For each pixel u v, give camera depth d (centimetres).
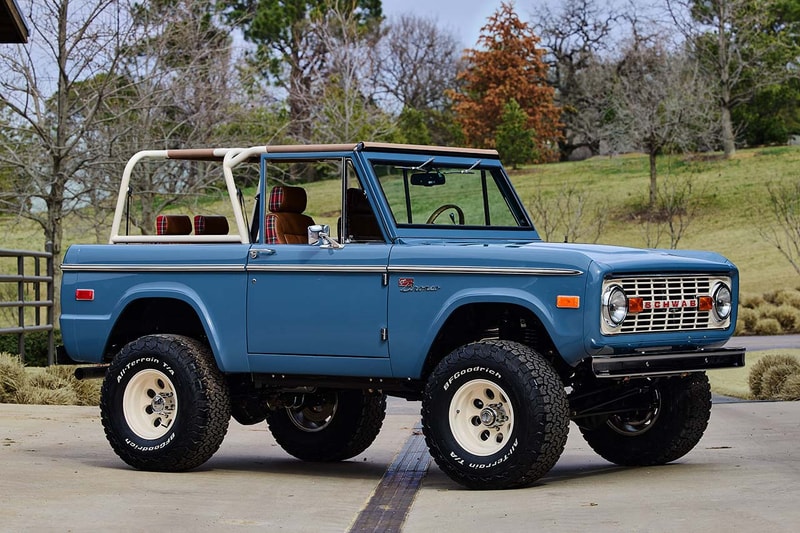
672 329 791
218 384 895
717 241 5028
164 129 2700
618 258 764
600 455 917
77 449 1048
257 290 870
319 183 928
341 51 4222
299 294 850
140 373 912
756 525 595
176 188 2642
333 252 838
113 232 975
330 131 3812
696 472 833
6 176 2642
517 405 752
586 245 827
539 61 7112
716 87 6419
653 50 6372
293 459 1026
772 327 2961
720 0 6309
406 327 803
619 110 6009
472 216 901
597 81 6925
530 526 627
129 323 959
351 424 984
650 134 5691
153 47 2594
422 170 880
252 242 907
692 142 6169
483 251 780
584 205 5594
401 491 797
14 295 2944
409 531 635
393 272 809
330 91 4159
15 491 768
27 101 2453
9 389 1488
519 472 753
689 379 870
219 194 2661
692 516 631
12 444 1070
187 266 899
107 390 922
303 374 863
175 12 2636
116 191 2508
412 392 891
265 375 886
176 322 973
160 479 854
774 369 1552
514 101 6869
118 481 835
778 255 4706
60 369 1568
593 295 739
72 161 2497
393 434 1199
